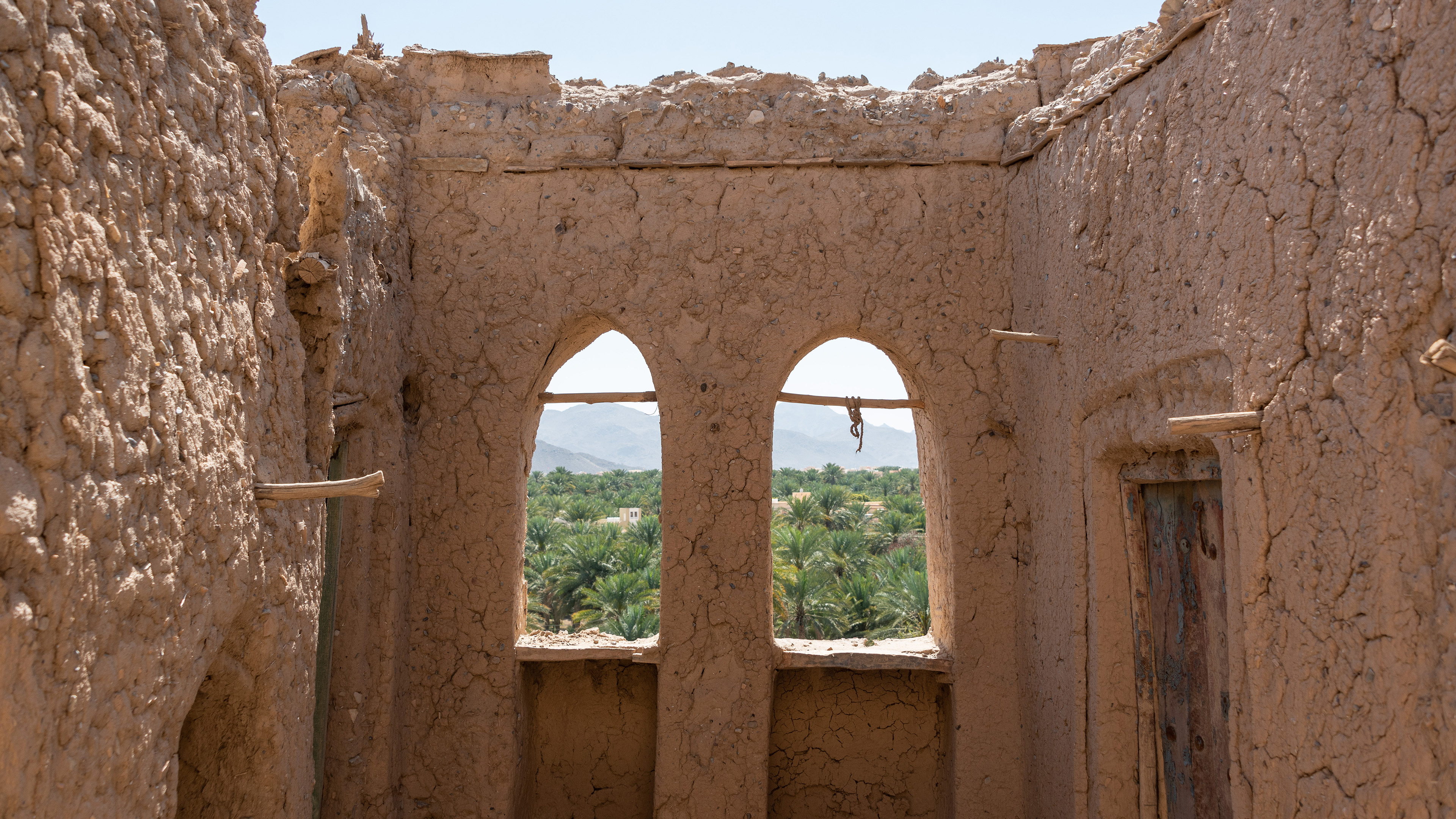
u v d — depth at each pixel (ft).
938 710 19.92
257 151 10.61
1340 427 8.84
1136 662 14.67
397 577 17.43
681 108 19.01
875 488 204.74
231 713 10.55
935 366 18.72
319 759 15.56
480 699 18.16
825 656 18.70
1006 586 18.45
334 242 13.66
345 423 15.24
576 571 64.95
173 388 8.38
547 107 19.06
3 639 6.15
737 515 18.35
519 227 18.81
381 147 17.87
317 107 17.70
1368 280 8.48
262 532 10.33
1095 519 15.03
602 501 164.35
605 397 19.22
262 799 10.67
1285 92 9.76
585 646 18.78
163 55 8.55
